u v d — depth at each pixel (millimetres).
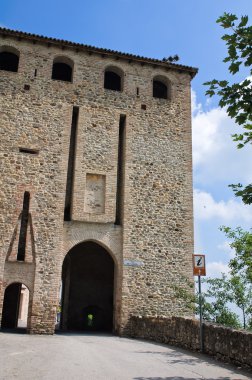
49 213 18516
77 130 20172
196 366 9305
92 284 23547
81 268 23625
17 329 20438
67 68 23484
